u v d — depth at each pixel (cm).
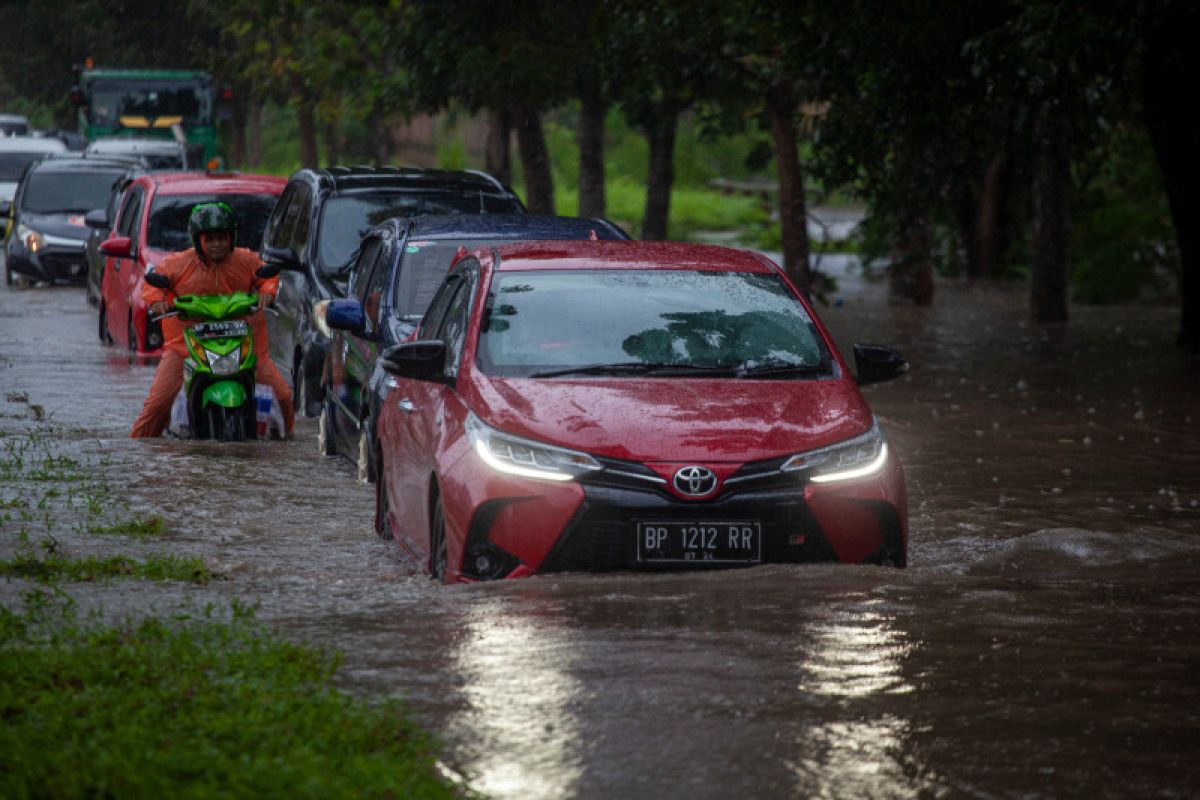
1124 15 4056
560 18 6216
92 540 2019
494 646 1498
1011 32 4038
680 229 14412
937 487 2764
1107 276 8350
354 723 1216
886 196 5391
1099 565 2025
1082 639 1555
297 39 10750
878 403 4006
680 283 2153
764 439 1825
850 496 1822
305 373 3450
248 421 3030
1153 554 2109
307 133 11631
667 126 7850
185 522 2217
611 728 1264
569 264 2173
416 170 3594
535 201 7225
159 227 4544
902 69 4606
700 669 1426
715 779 1159
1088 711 1326
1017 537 2262
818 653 1483
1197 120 5375
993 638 1551
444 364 2078
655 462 1780
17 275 7138
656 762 1190
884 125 4956
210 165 6228
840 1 4553
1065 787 1155
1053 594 1769
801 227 7262
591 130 7538
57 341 4956
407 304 2659
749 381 1972
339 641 1519
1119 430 3531
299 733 1188
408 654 1470
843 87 4897
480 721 1276
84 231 6981
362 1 7156
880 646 1512
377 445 2291
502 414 1853
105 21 13925
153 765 1091
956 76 4631
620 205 15988
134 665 1352
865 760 1204
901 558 1880
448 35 6291
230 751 1146
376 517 2278
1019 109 4922
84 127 10506
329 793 1059
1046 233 6769
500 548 1786
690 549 1781
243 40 11531
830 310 7475
